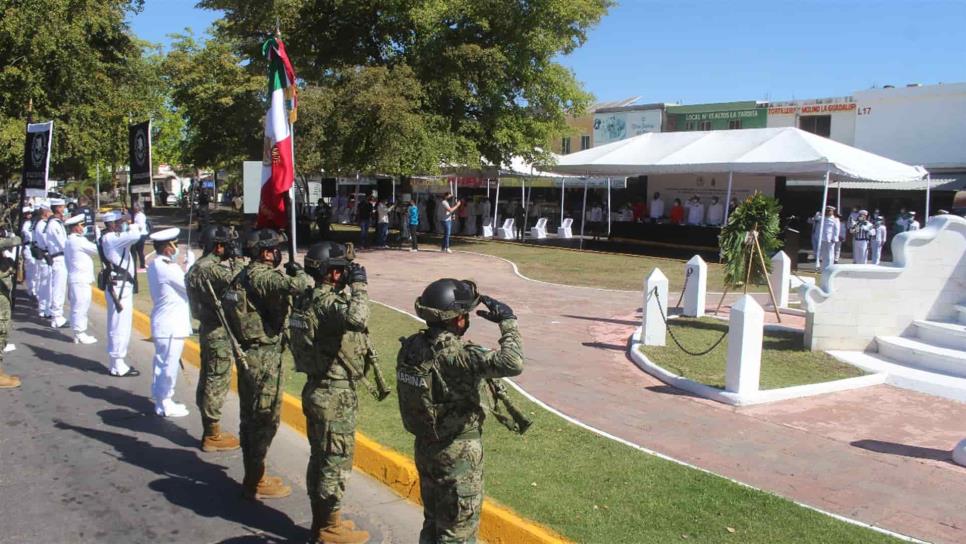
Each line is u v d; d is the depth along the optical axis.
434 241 29.70
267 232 5.87
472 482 3.98
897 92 32.91
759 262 12.95
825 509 5.50
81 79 22.31
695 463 6.40
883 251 27.42
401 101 22.80
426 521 4.18
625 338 11.72
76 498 5.78
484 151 27.81
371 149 24.31
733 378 8.30
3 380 8.85
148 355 10.73
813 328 10.52
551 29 26.19
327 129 23.47
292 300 5.51
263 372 5.68
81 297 11.28
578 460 6.22
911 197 31.14
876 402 8.36
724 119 39.03
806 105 35.97
